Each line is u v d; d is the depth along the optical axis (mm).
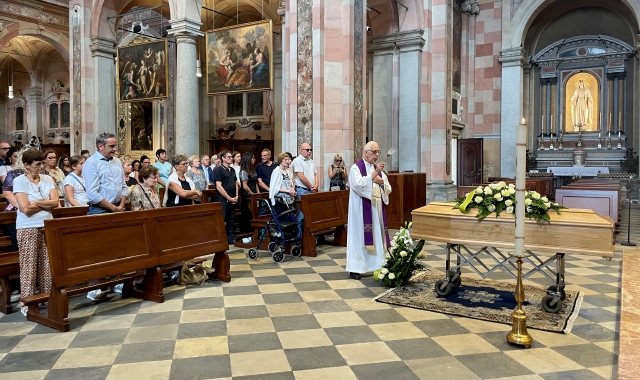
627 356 2947
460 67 19328
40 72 29359
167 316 4746
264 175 8953
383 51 14250
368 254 6305
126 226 5035
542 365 3604
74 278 4477
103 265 4738
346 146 10031
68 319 4418
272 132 22547
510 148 18719
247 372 3475
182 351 3863
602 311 4910
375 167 6406
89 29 16047
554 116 20391
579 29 19969
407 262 5922
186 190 6672
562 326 4410
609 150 19219
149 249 5191
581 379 3373
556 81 20312
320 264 7102
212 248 5926
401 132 13953
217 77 13547
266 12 21797
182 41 13367
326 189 10039
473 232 5109
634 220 12688
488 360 3691
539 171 19938
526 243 4777
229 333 4266
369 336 4195
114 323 4547
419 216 5504
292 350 3883
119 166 5676
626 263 5699
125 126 23266
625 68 19109
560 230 4621
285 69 12062
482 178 18391
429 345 3990
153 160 24328
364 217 6172
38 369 3539
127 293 5457
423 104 13977
